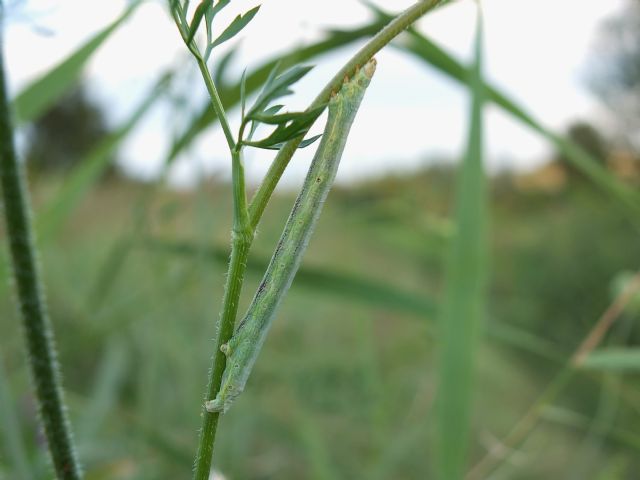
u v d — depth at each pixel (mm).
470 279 166
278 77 64
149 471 232
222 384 70
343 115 74
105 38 171
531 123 206
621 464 258
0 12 104
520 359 524
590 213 834
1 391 159
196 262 247
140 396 275
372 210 337
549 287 718
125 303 254
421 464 317
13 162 104
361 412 312
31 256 103
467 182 171
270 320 72
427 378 355
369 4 163
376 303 216
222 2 67
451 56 190
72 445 102
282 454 308
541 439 371
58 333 259
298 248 74
